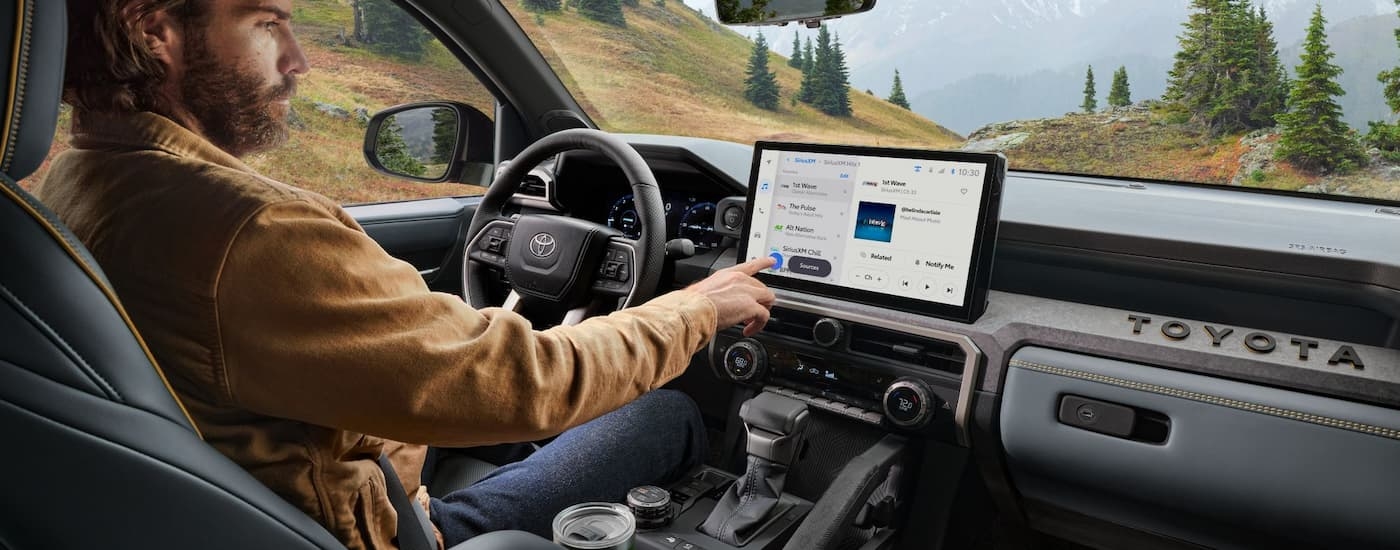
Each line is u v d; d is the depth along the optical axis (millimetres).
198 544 635
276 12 753
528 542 927
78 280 593
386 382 687
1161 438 1329
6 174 580
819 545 1363
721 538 1411
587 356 858
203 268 642
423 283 781
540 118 2223
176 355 669
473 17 2004
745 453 1839
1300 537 1248
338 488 792
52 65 588
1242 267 1376
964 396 1462
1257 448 1237
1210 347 1328
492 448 1667
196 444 649
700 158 1859
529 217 1684
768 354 1675
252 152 802
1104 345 1379
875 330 1552
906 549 1715
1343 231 1441
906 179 1509
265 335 656
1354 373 1219
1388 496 1157
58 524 569
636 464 1452
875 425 1560
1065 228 1518
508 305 1693
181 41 698
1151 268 1465
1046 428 1402
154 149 699
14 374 553
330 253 681
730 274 1281
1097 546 1617
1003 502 1649
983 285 1468
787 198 1631
